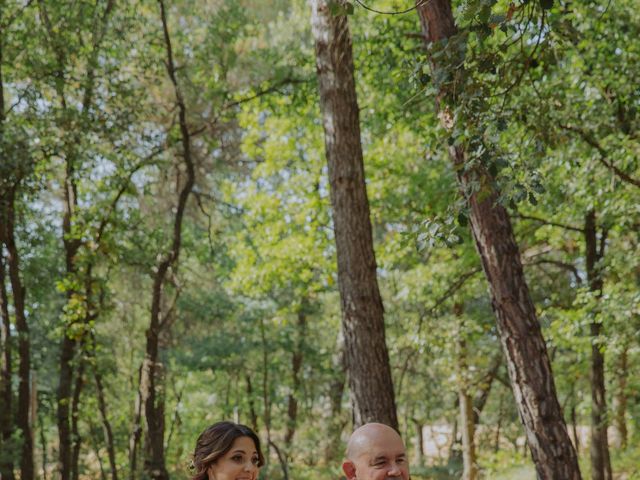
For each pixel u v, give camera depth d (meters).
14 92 22.16
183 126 20.23
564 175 13.77
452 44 6.14
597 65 12.64
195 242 29.05
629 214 13.98
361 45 17.56
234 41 20.12
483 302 25.31
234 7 20.05
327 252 23.80
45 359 27.42
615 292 14.66
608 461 18.14
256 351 32.78
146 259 20.55
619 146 12.86
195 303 30.08
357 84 19.72
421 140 18.42
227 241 29.09
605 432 18.11
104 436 27.03
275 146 23.48
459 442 33.25
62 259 23.78
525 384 7.70
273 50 20.72
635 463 22.36
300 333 32.34
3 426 19.03
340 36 9.26
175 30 21.55
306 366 36.19
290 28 20.77
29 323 26.59
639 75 12.23
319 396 36.09
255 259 24.70
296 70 21.16
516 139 9.19
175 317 29.94
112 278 25.94
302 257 23.55
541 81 11.56
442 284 19.83
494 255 7.78
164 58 21.36
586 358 21.16
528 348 7.70
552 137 7.08
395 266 28.91
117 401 31.12
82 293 20.45
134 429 20.81
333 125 9.23
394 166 20.70
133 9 20.06
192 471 3.68
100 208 20.34
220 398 36.81
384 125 19.53
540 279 22.33
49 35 18.27
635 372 19.11
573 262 22.12
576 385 25.14
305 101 20.69
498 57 6.33
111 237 19.38
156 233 20.88
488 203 7.81
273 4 20.89
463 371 21.34
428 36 7.80
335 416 26.89
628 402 21.62
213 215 29.95
